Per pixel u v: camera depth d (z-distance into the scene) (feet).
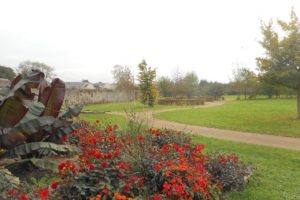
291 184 20.72
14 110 18.80
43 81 23.27
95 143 21.94
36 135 20.71
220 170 18.70
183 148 21.71
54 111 22.76
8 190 13.28
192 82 191.52
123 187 14.08
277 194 18.62
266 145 35.91
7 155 18.63
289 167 25.45
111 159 15.78
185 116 71.97
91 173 14.38
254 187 19.76
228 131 47.85
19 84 18.75
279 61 57.11
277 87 61.21
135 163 16.66
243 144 35.99
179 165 16.17
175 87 168.66
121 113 73.10
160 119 64.54
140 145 20.83
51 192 13.83
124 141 22.79
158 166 15.64
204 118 67.46
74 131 25.55
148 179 15.93
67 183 13.96
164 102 136.26
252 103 135.03
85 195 13.71
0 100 19.61
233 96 214.90
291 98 171.42
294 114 73.82
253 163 26.14
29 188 15.57
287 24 56.13
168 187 14.42
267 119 63.52
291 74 55.67
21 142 18.66
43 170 19.52
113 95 135.95
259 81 60.34
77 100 110.52
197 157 19.67
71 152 22.29
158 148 22.13
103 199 13.43
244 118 67.00
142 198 14.42
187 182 15.37
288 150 32.81
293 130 47.57
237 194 18.16
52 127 21.21
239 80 186.60
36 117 19.27
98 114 69.15
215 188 16.67
